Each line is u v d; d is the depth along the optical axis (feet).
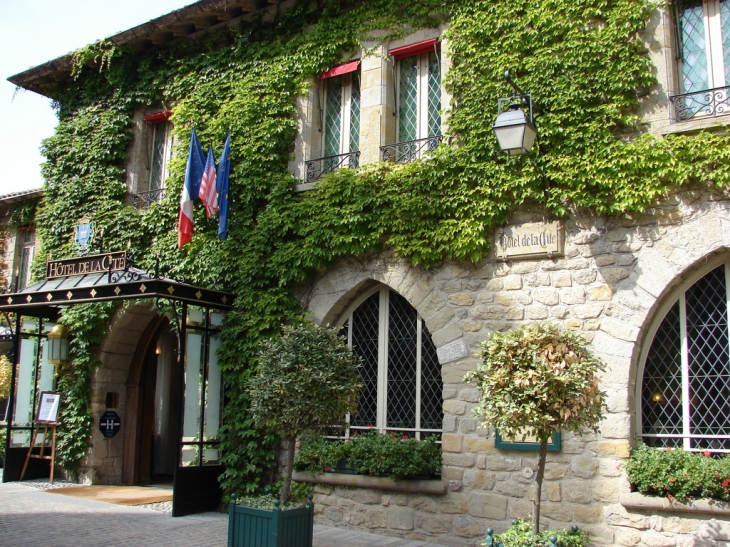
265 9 38.40
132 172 43.88
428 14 33.14
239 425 33.88
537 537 20.39
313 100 36.52
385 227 31.60
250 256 35.29
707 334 25.63
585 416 20.30
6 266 52.80
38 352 43.57
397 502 29.58
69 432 42.73
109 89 45.44
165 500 36.96
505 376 20.45
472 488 28.02
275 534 23.36
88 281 35.68
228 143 36.32
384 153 33.32
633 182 26.25
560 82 28.09
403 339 32.32
